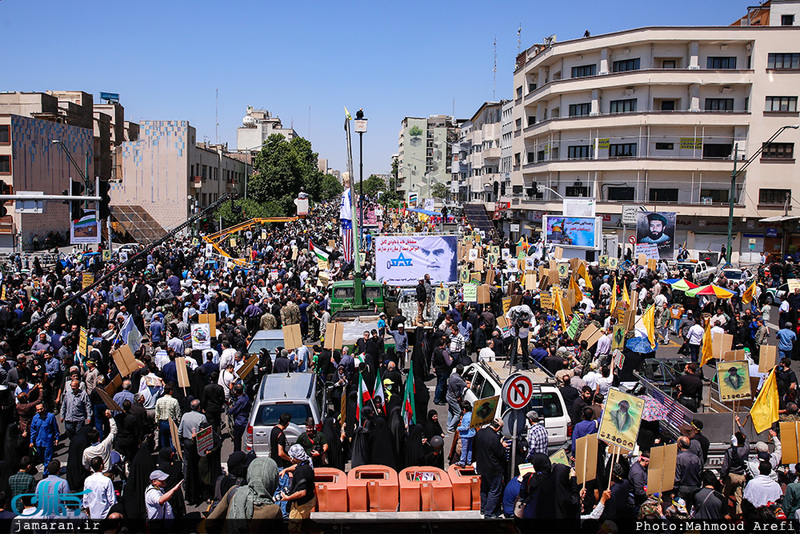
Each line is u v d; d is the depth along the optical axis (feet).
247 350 50.16
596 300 83.51
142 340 67.00
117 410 36.06
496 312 76.84
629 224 153.58
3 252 148.56
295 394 36.91
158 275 94.22
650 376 45.27
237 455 28.86
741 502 30.14
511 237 223.92
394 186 569.23
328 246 142.61
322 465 33.86
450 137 447.01
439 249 86.07
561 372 42.42
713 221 157.79
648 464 29.63
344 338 59.00
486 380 40.81
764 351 44.98
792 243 149.48
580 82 172.35
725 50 159.74
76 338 57.36
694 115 156.56
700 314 64.34
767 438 38.86
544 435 32.09
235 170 288.71
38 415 37.93
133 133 251.60
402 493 30.42
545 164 184.03
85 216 89.56
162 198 213.66
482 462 30.01
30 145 165.37
